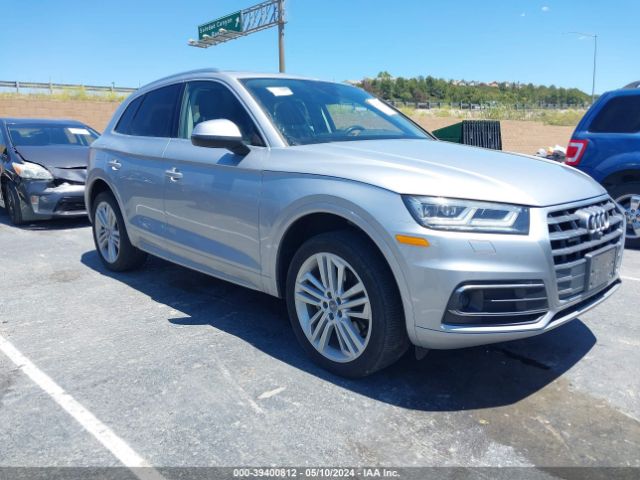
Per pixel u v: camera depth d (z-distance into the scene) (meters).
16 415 2.79
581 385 3.06
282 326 3.95
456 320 2.67
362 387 3.04
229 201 3.59
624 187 6.27
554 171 3.31
